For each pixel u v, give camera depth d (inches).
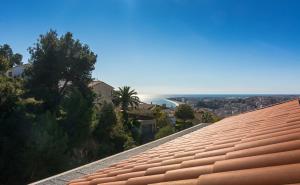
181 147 241.8
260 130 199.5
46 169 852.0
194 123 2229.3
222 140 205.3
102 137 1305.4
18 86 975.0
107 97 2336.4
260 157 102.1
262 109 526.9
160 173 147.5
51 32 1305.4
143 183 134.1
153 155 236.7
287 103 452.8
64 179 255.8
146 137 2037.4
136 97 2165.4
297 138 125.0
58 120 1050.7
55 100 1224.8
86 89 1408.7
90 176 211.9
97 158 1206.3
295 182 72.1
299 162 86.7
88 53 1429.6
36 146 820.6
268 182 78.2
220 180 91.5
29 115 864.9
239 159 110.3
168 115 2564.0
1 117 837.8
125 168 201.8
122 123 1631.4
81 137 1080.2
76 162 1048.8
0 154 774.5
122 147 1369.3
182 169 130.3
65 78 1369.3
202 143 227.5
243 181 84.7
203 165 131.2
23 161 788.0
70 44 1350.9
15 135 815.1
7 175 779.4
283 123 200.5
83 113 1094.4
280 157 95.0
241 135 204.7
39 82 1284.4
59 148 882.8
